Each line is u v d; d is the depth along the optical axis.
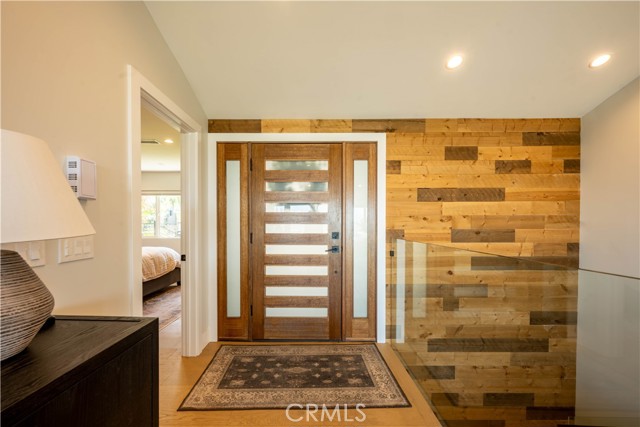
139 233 1.54
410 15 1.79
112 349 0.78
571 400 2.63
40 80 1.02
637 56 2.10
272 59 2.12
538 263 2.82
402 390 2.04
